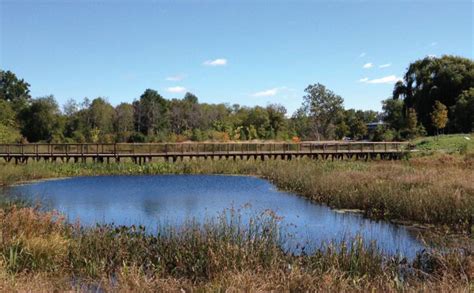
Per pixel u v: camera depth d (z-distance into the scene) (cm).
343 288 710
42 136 6131
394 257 931
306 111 8656
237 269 787
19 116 6312
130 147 3956
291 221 1480
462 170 2228
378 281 761
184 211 1750
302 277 740
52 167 3058
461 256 880
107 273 844
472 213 1348
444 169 2262
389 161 3272
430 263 907
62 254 892
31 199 1953
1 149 3741
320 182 2092
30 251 866
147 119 7212
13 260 820
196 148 3662
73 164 3167
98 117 6725
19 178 2769
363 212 1639
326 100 8488
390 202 1576
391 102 8225
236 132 6475
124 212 1734
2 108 6138
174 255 911
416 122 5519
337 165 2839
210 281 762
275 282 728
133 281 737
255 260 842
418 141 4128
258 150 3941
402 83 6469
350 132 7725
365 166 2730
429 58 6203
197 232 983
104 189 2417
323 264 855
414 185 1766
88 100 7125
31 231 975
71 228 1104
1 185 2577
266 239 949
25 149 4000
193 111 7650
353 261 854
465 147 3325
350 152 3653
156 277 774
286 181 2458
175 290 713
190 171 3216
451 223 1364
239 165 3250
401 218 1496
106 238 990
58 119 6350
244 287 682
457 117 5281
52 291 694
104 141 5612
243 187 2480
